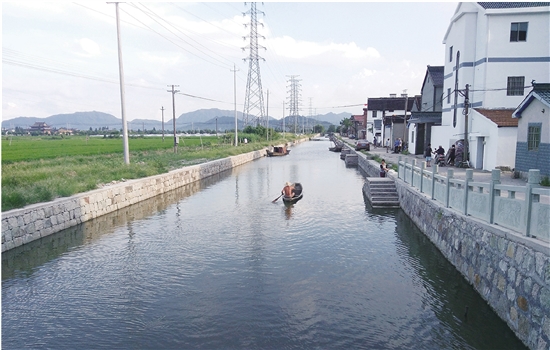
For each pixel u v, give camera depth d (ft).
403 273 30.68
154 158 92.79
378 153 120.26
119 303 25.95
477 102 71.31
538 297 18.02
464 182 29.55
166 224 46.32
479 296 25.23
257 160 139.13
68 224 43.45
